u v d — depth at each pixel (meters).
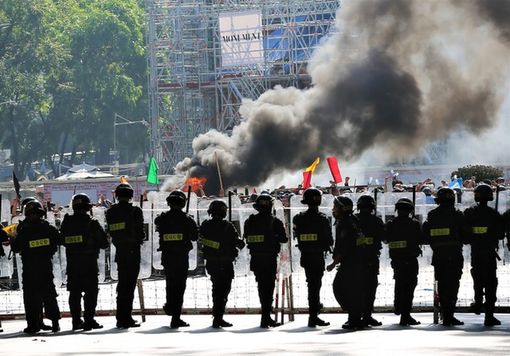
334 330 39.91
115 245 42.72
